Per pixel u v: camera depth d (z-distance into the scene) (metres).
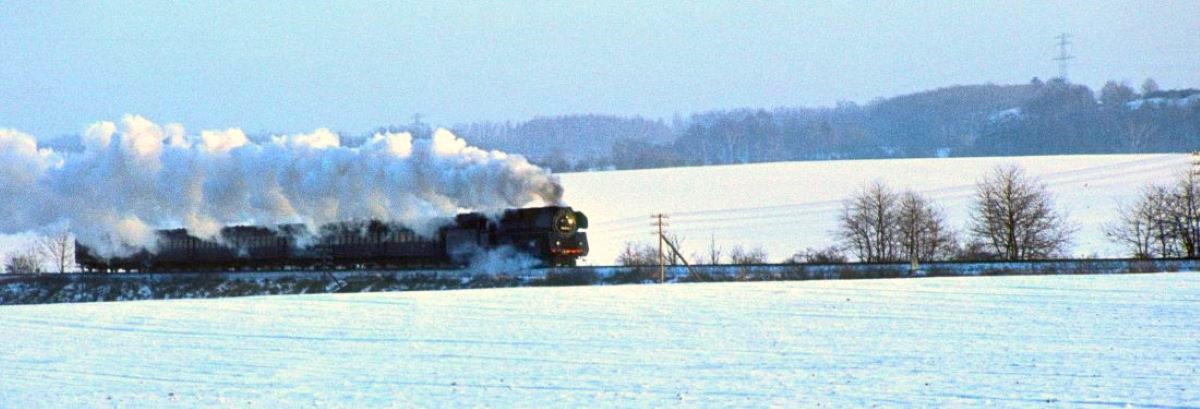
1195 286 157.25
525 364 107.88
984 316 134.25
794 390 93.50
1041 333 120.81
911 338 119.44
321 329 133.38
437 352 115.75
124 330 136.00
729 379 98.75
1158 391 89.81
